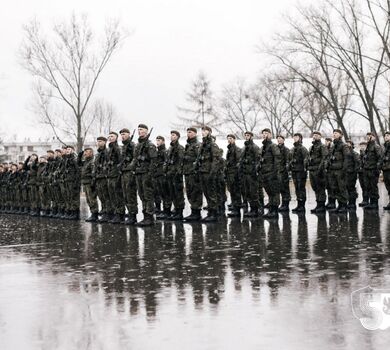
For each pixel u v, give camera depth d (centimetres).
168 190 1662
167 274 797
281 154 1834
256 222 1491
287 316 569
